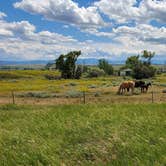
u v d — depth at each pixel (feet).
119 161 29.40
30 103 123.03
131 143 33.09
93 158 31.27
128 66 516.32
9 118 54.13
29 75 530.27
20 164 28.58
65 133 38.86
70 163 29.94
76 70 461.37
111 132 37.76
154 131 37.70
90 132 38.45
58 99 137.59
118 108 56.08
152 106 59.82
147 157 29.35
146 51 431.02
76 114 49.88
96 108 57.52
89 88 213.46
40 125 42.55
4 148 32.53
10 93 172.04
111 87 215.10
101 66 572.92
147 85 168.35
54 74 542.57
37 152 30.58
